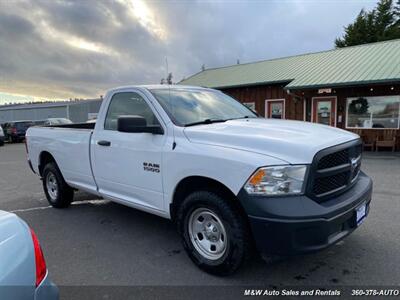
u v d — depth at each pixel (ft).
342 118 47.93
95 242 13.28
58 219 16.39
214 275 10.26
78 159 15.61
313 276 10.09
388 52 48.03
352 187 10.46
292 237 8.24
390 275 10.00
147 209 12.35
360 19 114.62
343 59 51.78
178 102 12.60
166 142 11.16
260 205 8.50
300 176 8.54
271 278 10.04
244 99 60.59
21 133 79.51
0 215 6.84
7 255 5.66
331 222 8.52
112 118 14.03
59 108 129.70
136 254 12.07
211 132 10.35
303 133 10.05
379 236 12.87
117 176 13.34
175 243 13.04
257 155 8.91
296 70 54.75
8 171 33.30
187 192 11.10
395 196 18.76
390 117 43.47
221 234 9.99
